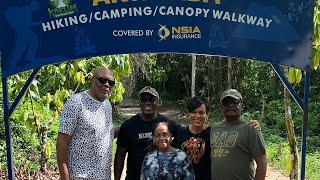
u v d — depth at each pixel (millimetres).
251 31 4211
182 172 3996
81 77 6750
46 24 4254
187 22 4230
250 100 20406
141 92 4496
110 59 7023
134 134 4531
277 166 10133
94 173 4207
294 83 5539
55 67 6730
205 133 4285
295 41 4203
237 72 20562
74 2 4234
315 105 15250
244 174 4062
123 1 4227
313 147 12234
